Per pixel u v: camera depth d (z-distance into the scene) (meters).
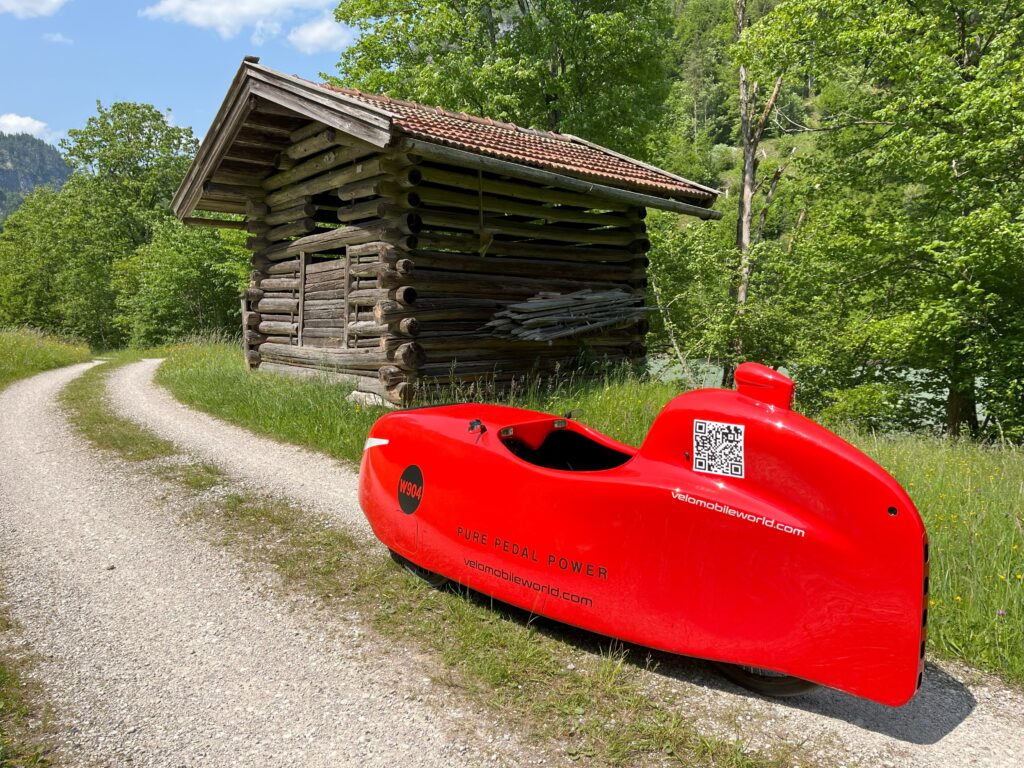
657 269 18.17
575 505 2.91
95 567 4.14
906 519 2.28
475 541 3.31
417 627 3.32
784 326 15.73
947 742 2.48
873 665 2.32
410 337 9.20
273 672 2.96
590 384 10.09
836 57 15.43
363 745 2.46
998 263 11.83
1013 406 12.82
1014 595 3.36
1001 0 13.73
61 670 2.98
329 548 4.38
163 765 2.35
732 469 2.58
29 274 48.00
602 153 13.49
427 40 23.38
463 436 3.43
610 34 21.56
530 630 3.23
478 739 2.48
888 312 14.69
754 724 2.56
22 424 8.70
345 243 10.05
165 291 33.06
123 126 48.38
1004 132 12.02
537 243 11.82
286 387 9.84
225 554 4.32
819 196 17.19
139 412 9.67
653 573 2.69
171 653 3.13
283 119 10.27
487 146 8.87
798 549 2.41
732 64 17.94
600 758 2.36
